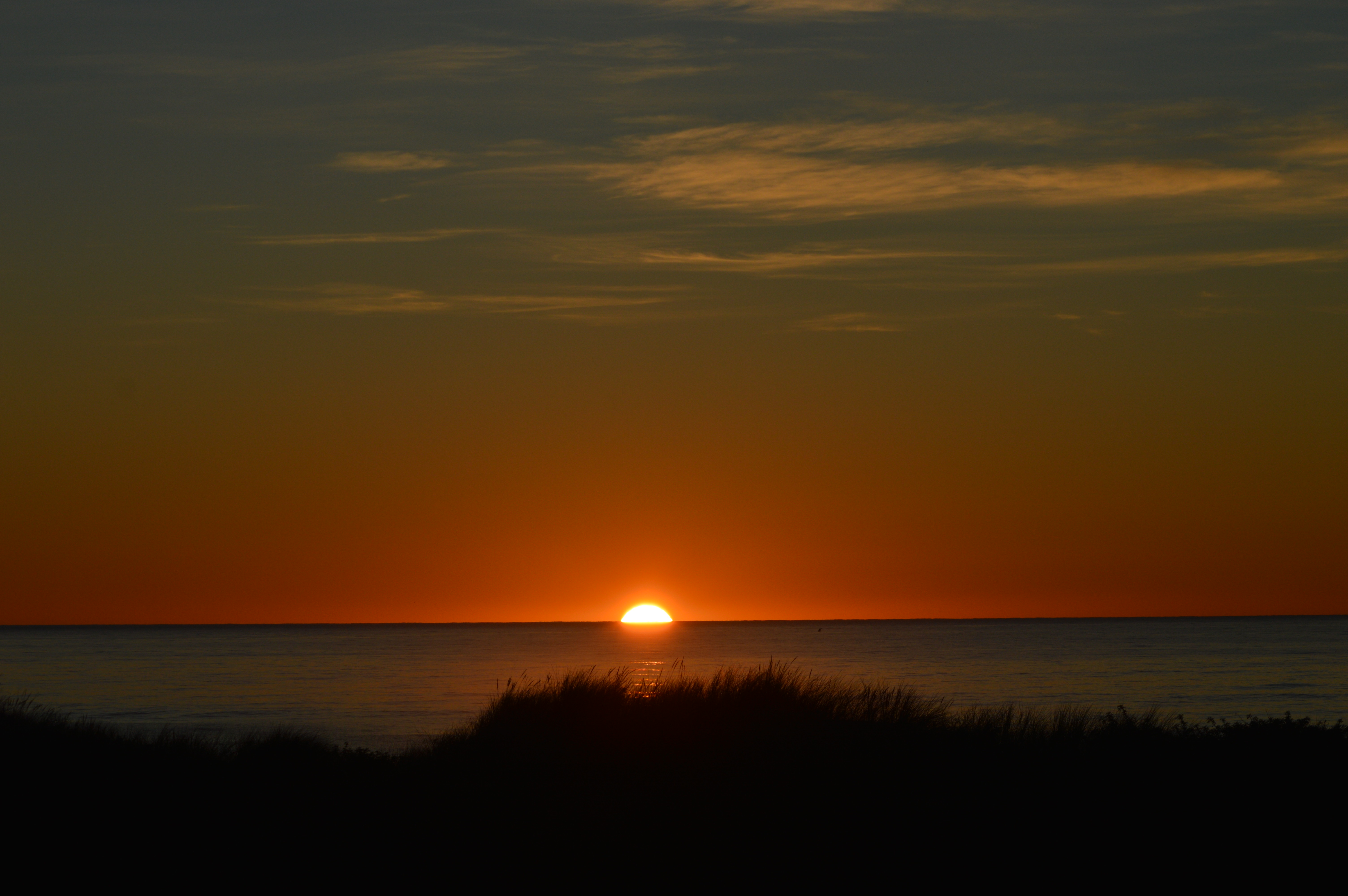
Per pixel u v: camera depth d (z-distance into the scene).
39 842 17.80
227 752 31.72
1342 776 21.25
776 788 20.53
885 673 160.75
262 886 15.57
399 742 65.38
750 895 15.06
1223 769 21.81
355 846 17.73
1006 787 20.52
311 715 94.44
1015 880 15.77
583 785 21.34
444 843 17.75
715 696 28.80
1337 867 16.55
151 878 15.91
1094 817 18.64
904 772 21.59
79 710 99.88
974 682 138.88
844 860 16.55
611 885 15.48
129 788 22.70
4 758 24.81
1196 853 17.02
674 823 18.55
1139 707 97.56
